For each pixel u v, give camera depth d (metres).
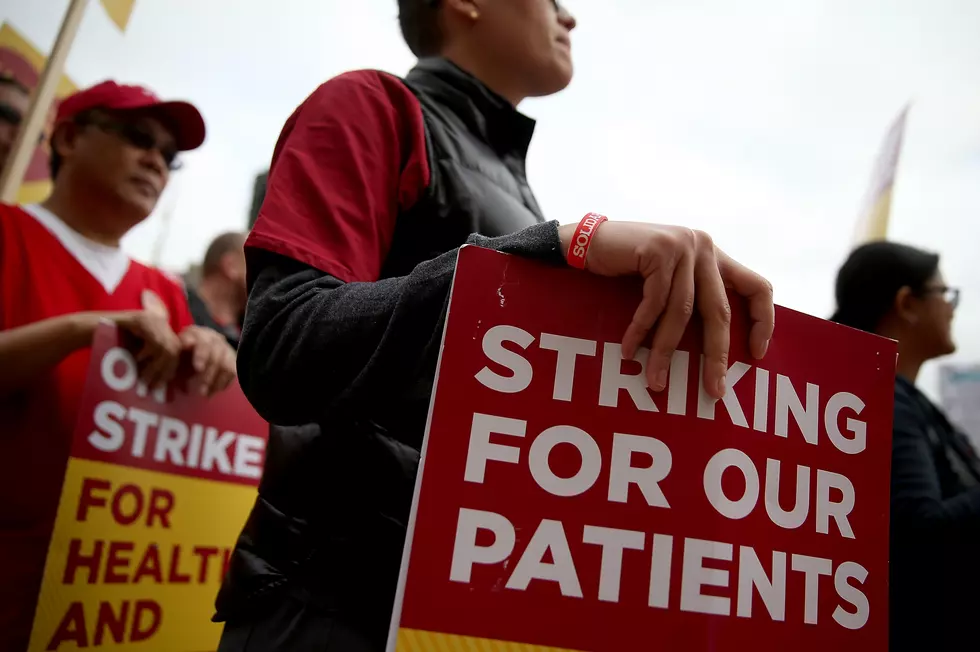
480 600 0.41
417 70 0.84
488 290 0.46
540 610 0.42
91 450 1.03
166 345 1.11
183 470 1.14
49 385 1.21
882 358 0.54
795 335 0.52
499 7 0.85
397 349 0.50
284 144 0.74
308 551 0.61
